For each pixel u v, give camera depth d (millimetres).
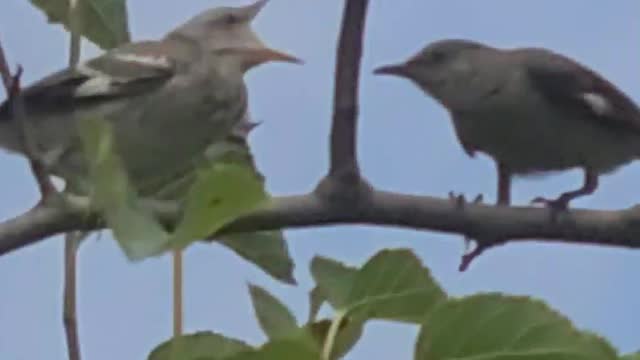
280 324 5191
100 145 4188
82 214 6438
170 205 6469
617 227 7023
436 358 4461
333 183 6492
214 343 5160
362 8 6371
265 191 4062
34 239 6574
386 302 5195
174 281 4207
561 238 7137
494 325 4422
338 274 5227
